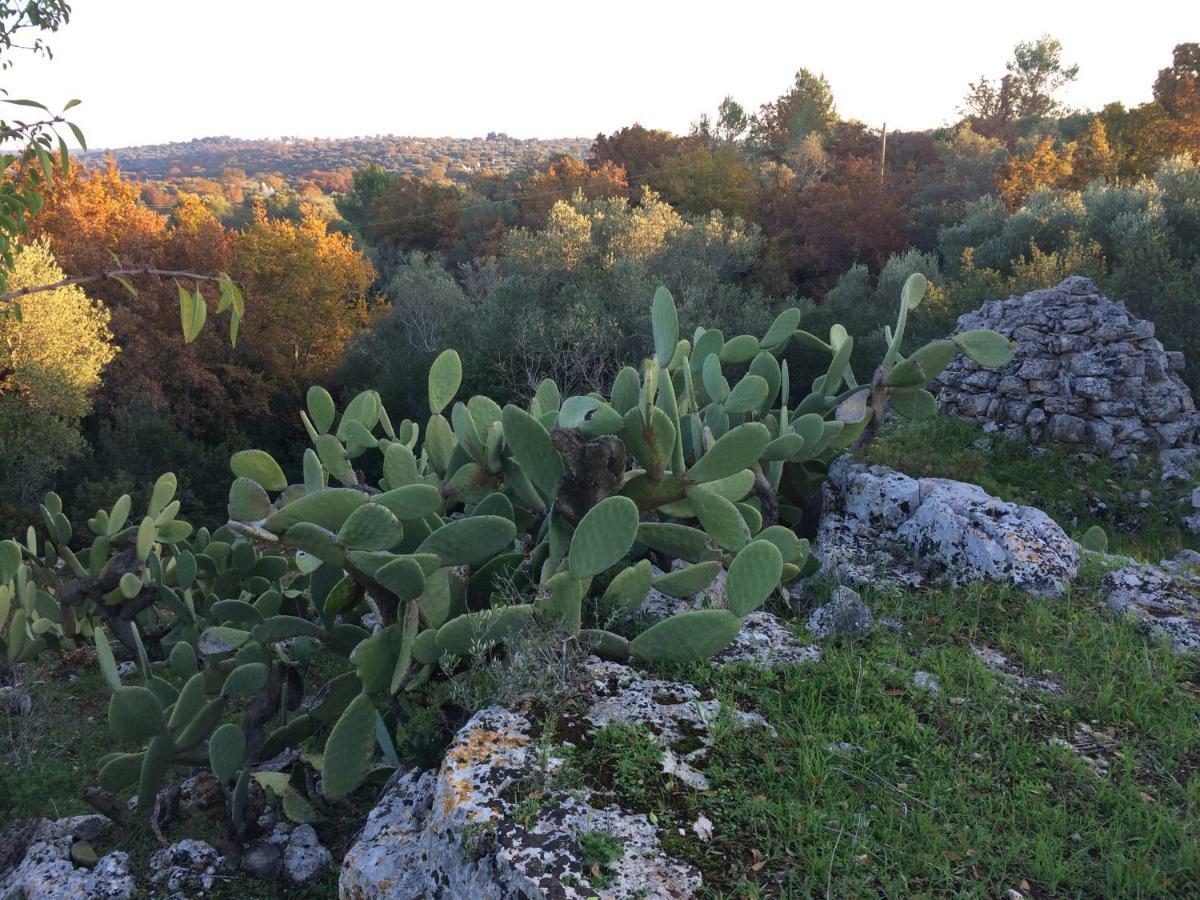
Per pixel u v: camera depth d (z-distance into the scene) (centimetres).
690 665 406
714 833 293
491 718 351
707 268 3125
